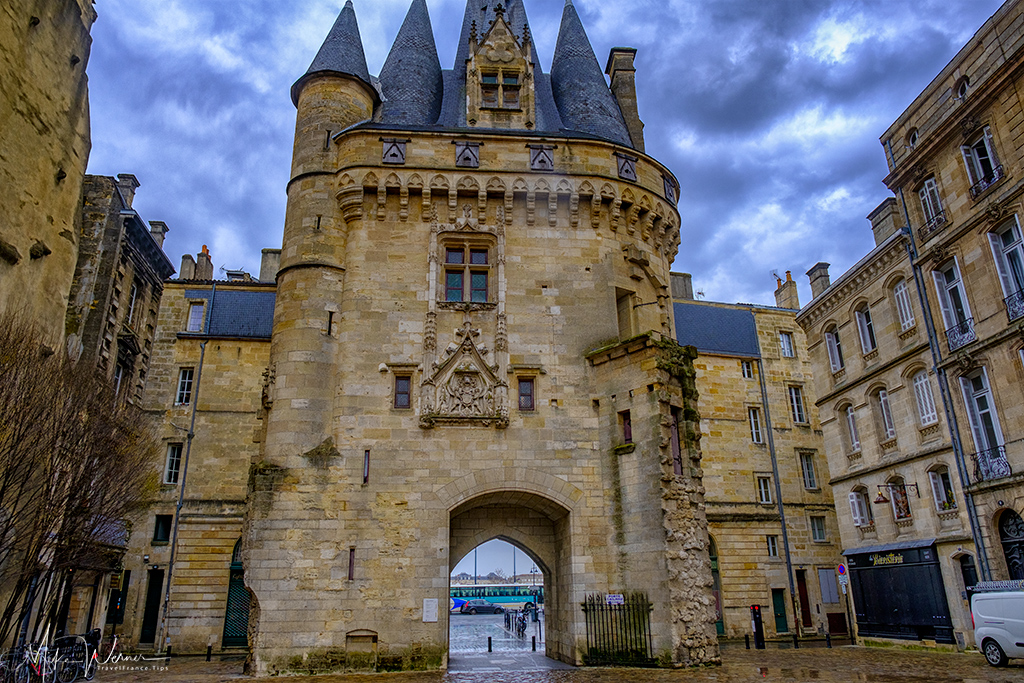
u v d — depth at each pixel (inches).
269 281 1518.2
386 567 802.8
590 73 1162.6
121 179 1279.5
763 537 1400.1
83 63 791.1
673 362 860.0
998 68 890.1
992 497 888.9
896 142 1142.3
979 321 936.3
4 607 622.2
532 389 898.7
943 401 988.6
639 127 1188.5
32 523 581.3
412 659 772.6
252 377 1336.1
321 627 775.1
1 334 564.7
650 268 1018.7
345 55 1066.7
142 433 858.1
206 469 1274.6
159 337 1348.4
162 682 703.7
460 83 1144.8
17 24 661.3
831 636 1363.2
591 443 879.1
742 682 631.2
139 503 823.7
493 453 858.8
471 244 960.9
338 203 966.4
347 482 831.7
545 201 987.9
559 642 886.4
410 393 879.7
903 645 1034.1
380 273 928.3
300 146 1011.3
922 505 1025.5
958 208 981.8
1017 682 596.1
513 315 924.6
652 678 669.9
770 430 1487.5
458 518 917.8
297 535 806.5
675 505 797.9
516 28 1254.9
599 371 907.4
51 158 725.9
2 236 637.9
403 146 979.3
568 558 844.6
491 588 4571.9
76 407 634.2
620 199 997.8
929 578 991.6
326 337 901.2
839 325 1259.2
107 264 1023.6
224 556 1232.8
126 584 1192.8
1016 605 712.4
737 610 1331.2
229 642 1190.3
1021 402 863.7
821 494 1482.5
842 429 1238.9
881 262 1134.4
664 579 768.3
